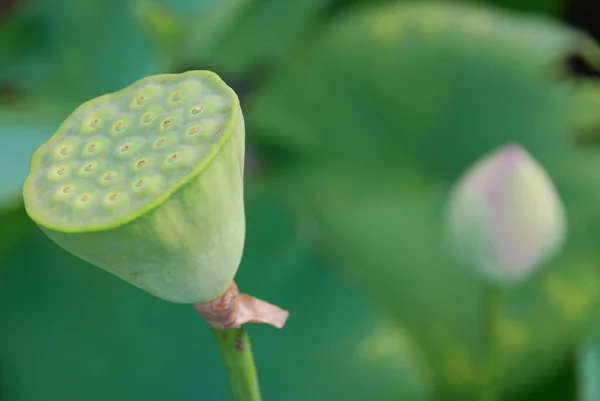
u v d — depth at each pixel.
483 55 1.89
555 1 2.08
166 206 0.67
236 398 0.74
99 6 1.76
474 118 1.87
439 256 1.76
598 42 2.07
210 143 0.68
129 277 0.69
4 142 1.54
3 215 1.44
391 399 1.46
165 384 1.42
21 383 1.41
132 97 0.71
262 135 1.94
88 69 1.73
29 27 1.75
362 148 1.91
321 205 1.83
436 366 1.65
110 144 0.69
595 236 1.70
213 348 1.45
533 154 1.83
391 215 1.82
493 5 2.10
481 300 1.70
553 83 1.86
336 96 1.92
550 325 1.65
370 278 1.73
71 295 1.46
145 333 1.45
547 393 1.62
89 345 1.44
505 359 1.63
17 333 1.44
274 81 1.96
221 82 0.70
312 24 2.01
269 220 1.59
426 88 1.89
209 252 0.69
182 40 1.75
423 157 1.88
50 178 0.68
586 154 1.80
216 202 0.68
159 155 0.68
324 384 1.46
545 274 1.68
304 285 1.54
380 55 1.92
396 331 1.52
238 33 1.93
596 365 1.41
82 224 0.67
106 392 1.41
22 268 1.47
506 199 1.12
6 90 1.70
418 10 1.95
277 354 1.46
